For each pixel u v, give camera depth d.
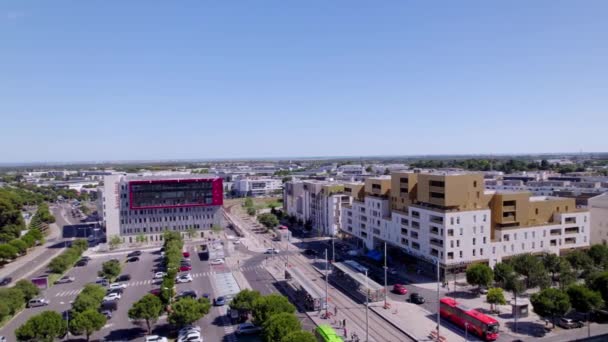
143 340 84.25
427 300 106.38
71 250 159.62
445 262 119.75
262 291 117.06
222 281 119.50
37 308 109.06
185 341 81.31
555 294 85.12
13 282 136.25
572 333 83.62
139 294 117.75
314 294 100.81
